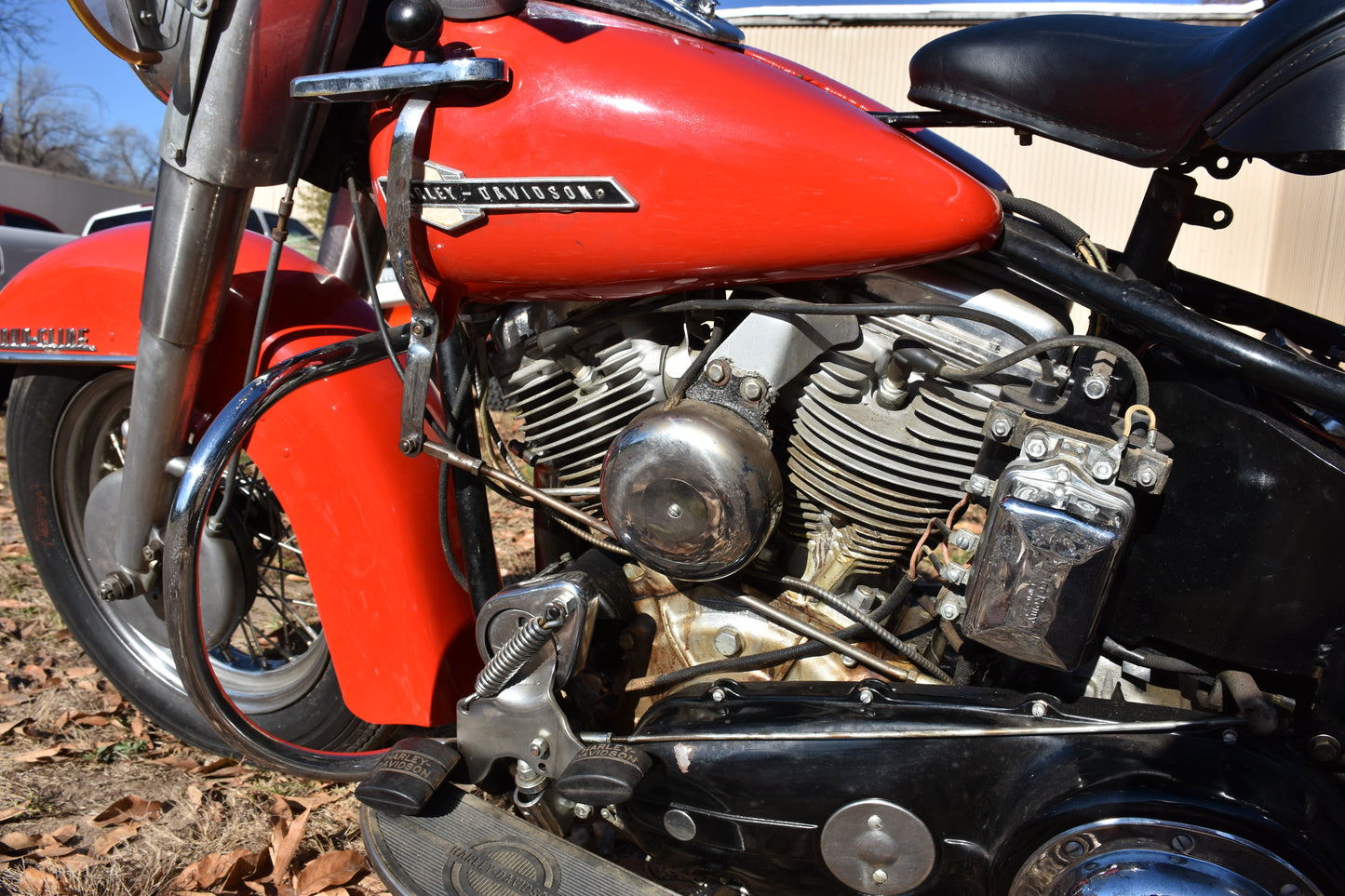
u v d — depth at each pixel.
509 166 1.11
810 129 1.05
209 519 1.56
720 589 1.28
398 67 1.10
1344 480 0.98
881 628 1.21
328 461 1.41
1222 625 1.06
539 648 1.22
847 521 1.25
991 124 1.32
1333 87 0.89
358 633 1.44
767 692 1.20
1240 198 6.42
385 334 1.31
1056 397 1.08
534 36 1.13
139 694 1.89
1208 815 0.98
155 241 1.35
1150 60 1.09
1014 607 1.05
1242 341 0.98
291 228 8.30
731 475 1.12
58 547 1.91
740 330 1.17
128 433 1.49
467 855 1.24
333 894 1.52
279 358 1.49
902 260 1.08
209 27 1.22
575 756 1.23
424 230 1.18
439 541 1.45
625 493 1.17
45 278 1.67
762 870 1.21
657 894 1.17
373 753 1.53
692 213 1.07
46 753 1.86
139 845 1.62
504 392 1.34
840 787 1.13
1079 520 1.01
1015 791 1.07
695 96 1.07
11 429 1.86
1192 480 1.05
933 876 1.13
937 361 1.10
